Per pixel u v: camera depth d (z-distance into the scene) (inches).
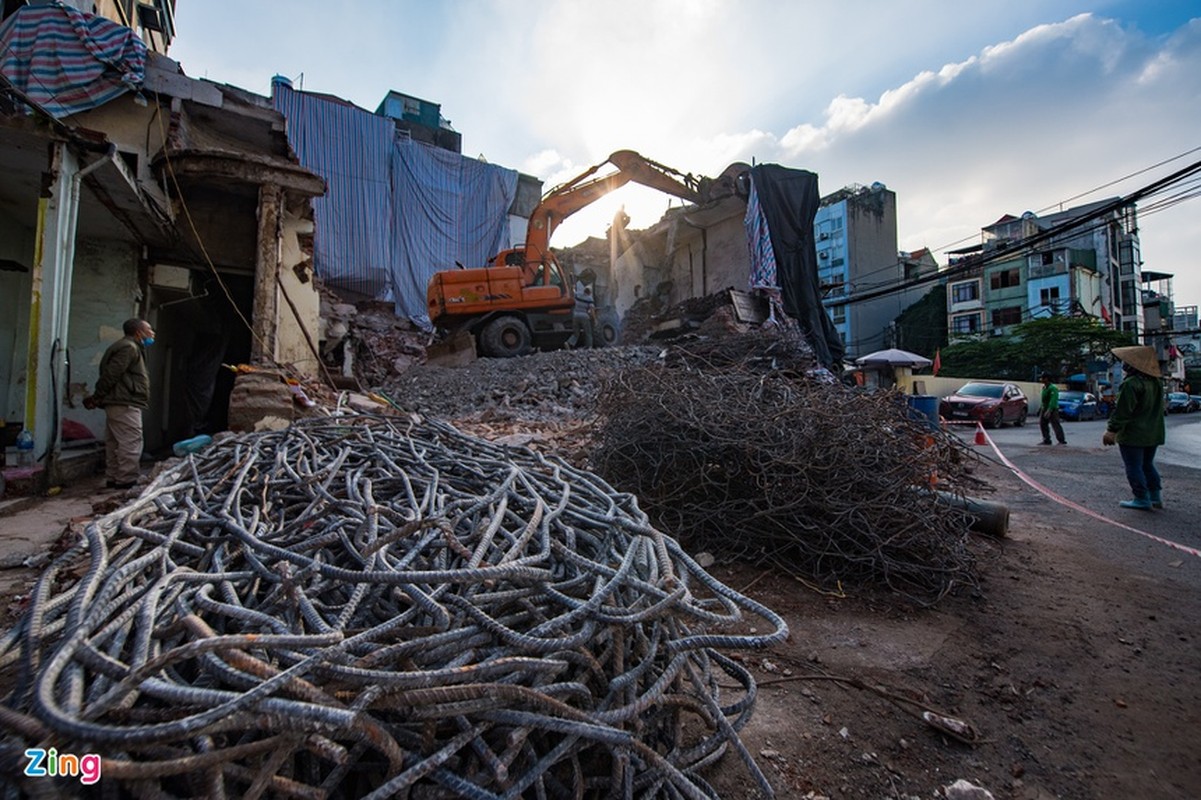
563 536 76.5
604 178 550.9
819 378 295.7
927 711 78.4
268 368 219.3
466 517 77.4
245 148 320.8
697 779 59.2
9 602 91.0
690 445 142.6
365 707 38.5
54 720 32.4
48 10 243.3
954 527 138.5
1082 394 826.2
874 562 121.3
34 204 233.1
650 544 73.4
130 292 276.1
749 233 602.9
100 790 35.8
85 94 249.0
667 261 830.5
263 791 37.0
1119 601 115.1
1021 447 383.6
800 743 71.2
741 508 138.3
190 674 46.4
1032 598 117.0
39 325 178.7
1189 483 245.9
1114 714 77.9
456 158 688.4
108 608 47.1
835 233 1537.9
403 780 39.6
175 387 359.3
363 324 565.3
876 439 140.4
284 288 287.9
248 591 59.6
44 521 136.7
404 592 54.7
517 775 47.1
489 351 489.7
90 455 209.2
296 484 92.1
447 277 486.6
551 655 52.4
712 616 57.5
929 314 1603.1
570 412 339.9
